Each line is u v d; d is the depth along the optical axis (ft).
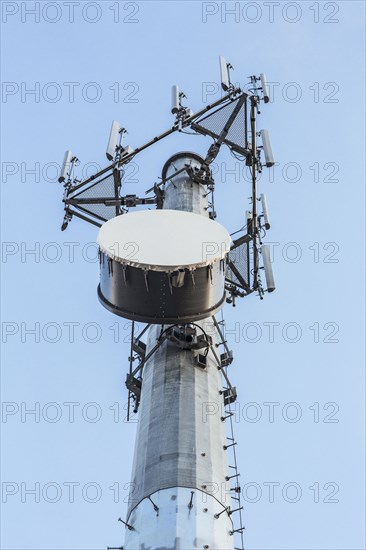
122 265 97.19
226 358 118.42
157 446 97.25
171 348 112.57
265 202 129.08
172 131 130.21
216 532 87.71
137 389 117.39
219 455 98.37
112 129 131.44
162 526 86.84
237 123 126.52
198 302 99.86
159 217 105.60
